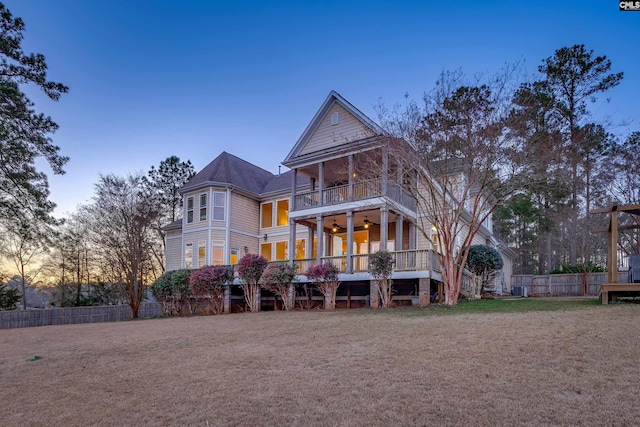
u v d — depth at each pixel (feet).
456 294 43.37
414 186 48.80
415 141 44.06
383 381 16.98
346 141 60.13
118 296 99.81
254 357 22.86
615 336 21.99
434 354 20.74
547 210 87.20
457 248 57.72
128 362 23.93
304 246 73.46
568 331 23.93
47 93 54.39
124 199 88.33
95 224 89.51
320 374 18.63
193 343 28.91
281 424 13.37
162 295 65.67
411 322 31.71
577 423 12.09
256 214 81.56
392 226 64.85
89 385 19.51
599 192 72.79
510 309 36.63
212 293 59.67
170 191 122.42
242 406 15.19
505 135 42.11
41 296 104.73
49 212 57.62
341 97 61.11
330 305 51.62
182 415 14.75
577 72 78.54
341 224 66.80
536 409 13.20
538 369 17.21
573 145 52.75
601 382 15.28
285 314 46.70
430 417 13.10
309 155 61.46
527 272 126.82
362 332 28.60
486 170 42.29
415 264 49.75
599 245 74.95
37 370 23.41
